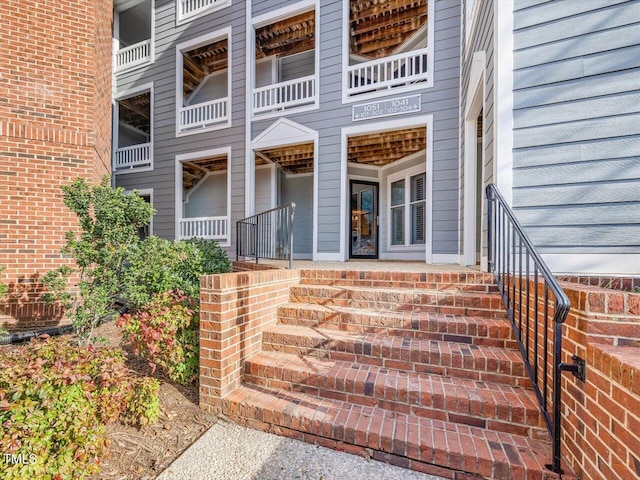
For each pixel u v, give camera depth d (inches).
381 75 316.2
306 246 372.8
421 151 300.2
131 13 384.8
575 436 63.8
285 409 87.2
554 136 103.5
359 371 96.1
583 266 100.0
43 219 166.6
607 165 98.3
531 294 90.6
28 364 76.1
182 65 335.6
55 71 171.8
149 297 128.3
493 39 117.0
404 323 108.6
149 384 89.9
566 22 102.1
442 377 92.0
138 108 405.4
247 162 298.4
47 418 65.3
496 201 113.2
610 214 98.1
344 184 260.7
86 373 80.6
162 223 341.1
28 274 162.9
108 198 127.5
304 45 327.0
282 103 283.1
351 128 258.5
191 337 107.5
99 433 72.3
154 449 80.2
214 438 84.9
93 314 128.8
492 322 101.9
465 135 196.1
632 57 96.0
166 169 340.2
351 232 343.6
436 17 232.8
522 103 107.1
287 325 123.5
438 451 71.4
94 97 183.0
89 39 180.7
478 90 153.9
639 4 95.3
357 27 282.0
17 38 163.8
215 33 312.3
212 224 323.9
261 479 70.3
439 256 229.0
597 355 57.0
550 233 103.8
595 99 99.5
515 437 75.2
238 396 95.0
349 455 78.0
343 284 140.8
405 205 320.5
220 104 319.6
